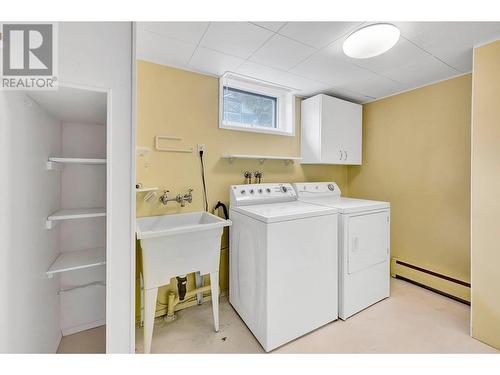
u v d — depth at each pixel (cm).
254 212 171
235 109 238
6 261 89
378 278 211
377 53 157
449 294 219
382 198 275
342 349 156
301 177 274
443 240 225
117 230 110
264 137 245
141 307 183
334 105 254
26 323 106
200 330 177
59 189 150
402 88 243
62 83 97
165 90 192
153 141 189
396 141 260
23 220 102
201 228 159
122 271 112
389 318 189
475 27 139
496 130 150
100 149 165
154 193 184
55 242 145
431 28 140
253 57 179
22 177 101
